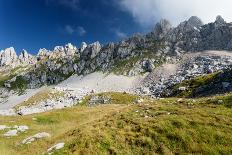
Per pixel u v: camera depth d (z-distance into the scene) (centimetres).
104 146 2494
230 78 12206
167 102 3912
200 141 2330
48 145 2977
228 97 3422
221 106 3189
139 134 2608
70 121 5503
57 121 5503
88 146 2502
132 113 3347
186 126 2570
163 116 2947
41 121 5459
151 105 3722
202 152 2209
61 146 2609
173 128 2570
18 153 2981
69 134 3081
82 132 2820
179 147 2316
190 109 3162
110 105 7006
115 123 2995
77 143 2578
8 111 9075
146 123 2778
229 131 2417
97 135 2669
